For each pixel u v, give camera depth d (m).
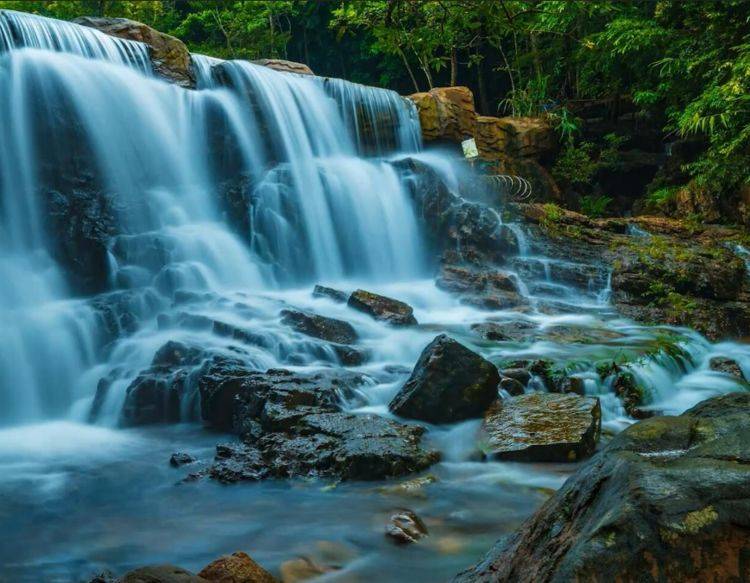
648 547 1.69
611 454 2.13
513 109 22.72
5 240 10.72
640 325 12.09
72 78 12.08
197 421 8.34
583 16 19.64
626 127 21.70
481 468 6.51
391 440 6.59
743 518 1.67
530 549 2.15
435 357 7.75
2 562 4.74
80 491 6.11
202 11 28.92
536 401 7.63
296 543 4.90
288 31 30.38
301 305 11.48
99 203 11.95
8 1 28.34
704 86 17.38
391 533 4.93
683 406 8.58
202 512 5.56
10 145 11.06
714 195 16.69
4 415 8.81
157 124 13.22
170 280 11.84
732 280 13.79
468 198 16.98
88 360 9.93
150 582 3.14
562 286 14.00
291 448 6.60
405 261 15.33
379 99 17.67
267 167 14.71
